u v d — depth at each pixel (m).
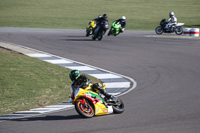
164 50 78.31
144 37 105.56
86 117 28.67
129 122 27.05
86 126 26.16
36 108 37.47
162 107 32.69
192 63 61.94
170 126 25.47
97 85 29.59
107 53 74.19
